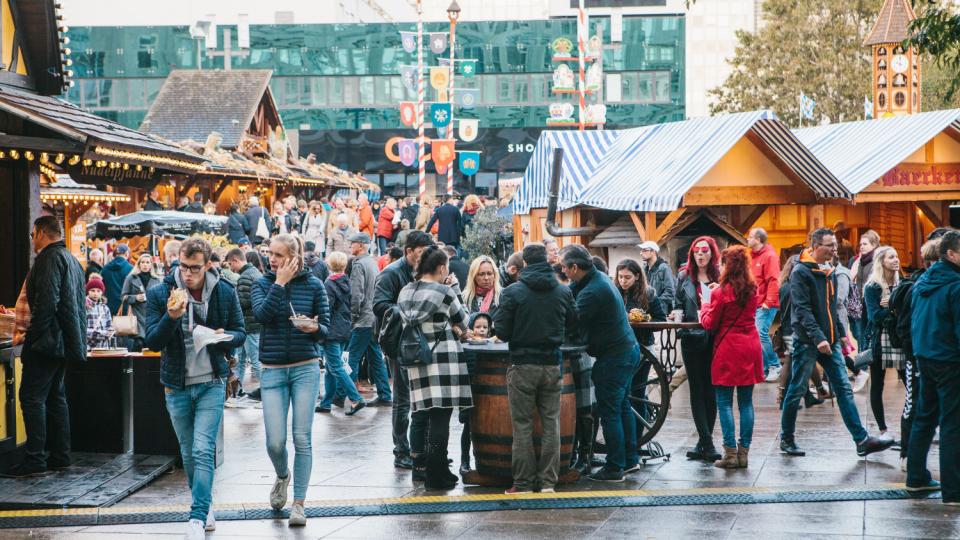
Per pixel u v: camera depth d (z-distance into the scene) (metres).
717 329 10.89
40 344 10.59
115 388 11.70
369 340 15.35
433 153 42.31
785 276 14.49
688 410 14.55
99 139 10.81
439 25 77.25
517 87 77.19
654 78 79.00
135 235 24.75
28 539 8.66
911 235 23.58
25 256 11.65
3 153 11.17
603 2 99.81
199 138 47.66
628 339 10.45
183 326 8.70
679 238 20.22
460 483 10.48
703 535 8.47
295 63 77.31
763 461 11.25
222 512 9.34
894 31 35.16
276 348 9.17
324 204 39.28
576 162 22.00
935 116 21.33
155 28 76.56
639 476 10.66
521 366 9.74
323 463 11.55
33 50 12.62
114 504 9.73
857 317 16.11
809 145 23.39
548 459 9.87
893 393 15.72
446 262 10.18
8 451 10.88
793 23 59.25
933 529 8.54
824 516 8.99
